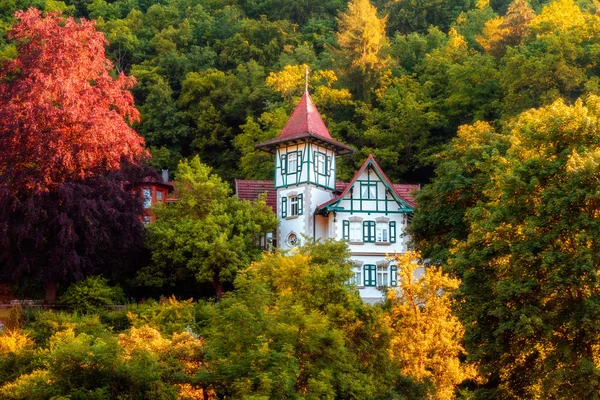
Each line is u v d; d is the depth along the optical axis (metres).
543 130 36.97
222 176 102.56
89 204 56.16
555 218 34.94
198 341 32.59
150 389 28.23
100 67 63.41
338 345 30.48
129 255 62.22
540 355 35.12
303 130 71.12
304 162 70.75
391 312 41.06
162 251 62.44
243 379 27.41
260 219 66.19
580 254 32.81
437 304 40.69
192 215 65.31
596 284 32.22
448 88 99.69
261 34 124.44
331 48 105.75
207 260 61.41
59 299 55.94
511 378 36.03
